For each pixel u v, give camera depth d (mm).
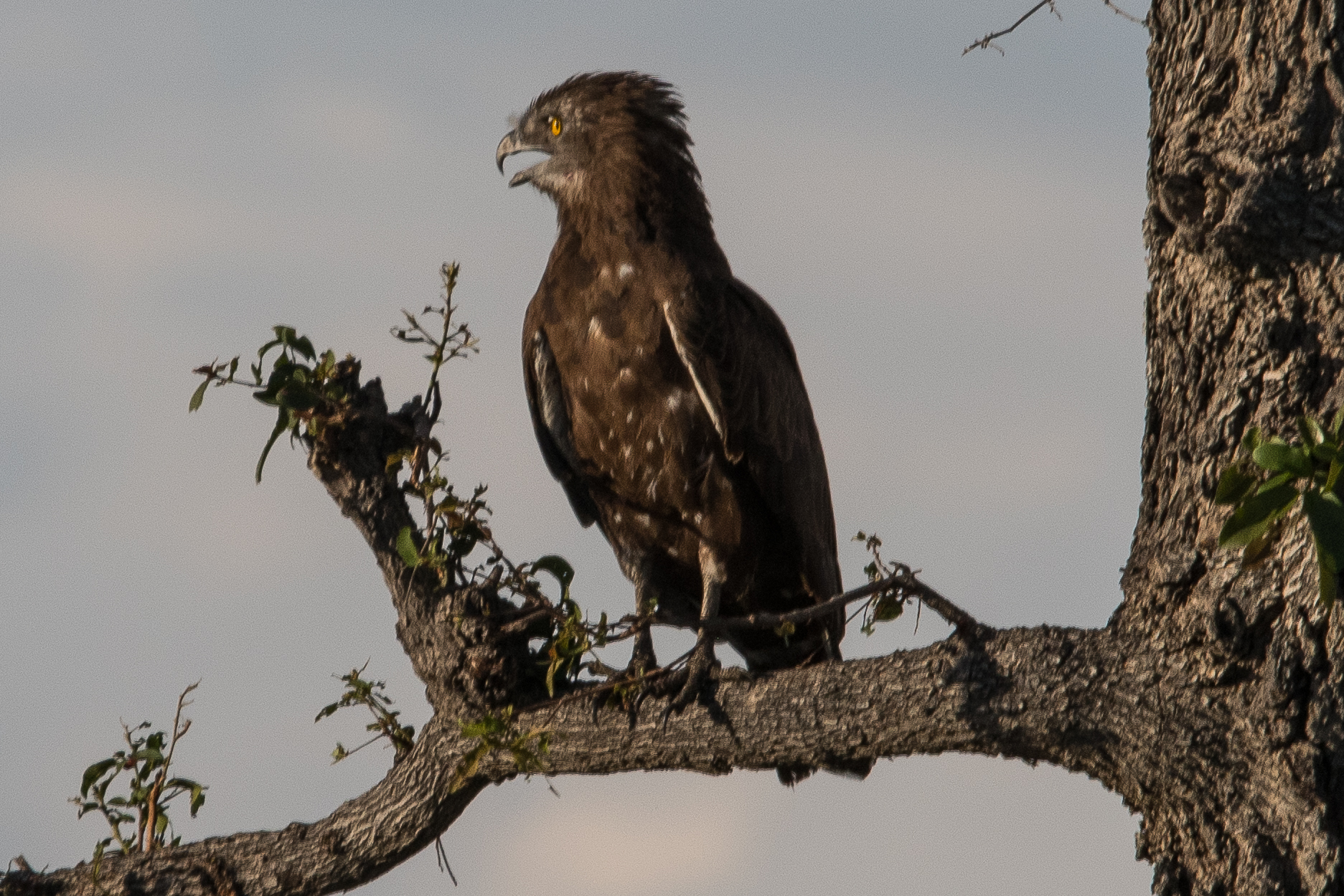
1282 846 7066
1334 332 7441
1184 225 7707
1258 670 7223
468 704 9867
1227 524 6750
